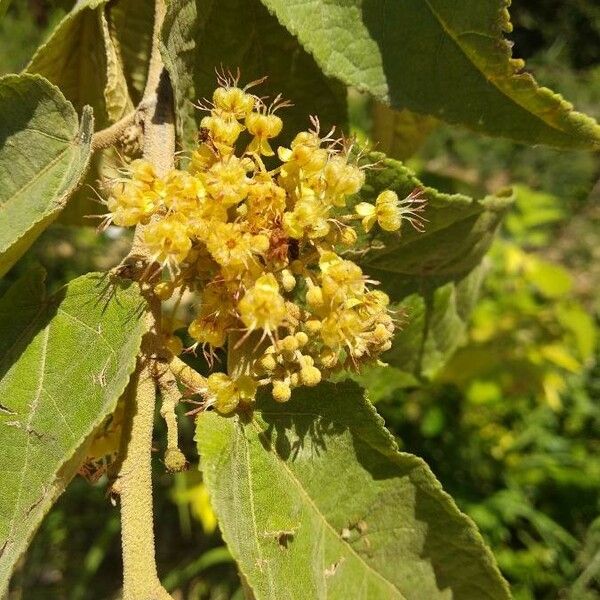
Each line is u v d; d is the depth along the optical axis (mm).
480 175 776
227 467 123
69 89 188
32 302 140
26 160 144
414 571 139
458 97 154
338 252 172
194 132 164
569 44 967
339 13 153
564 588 459
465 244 201
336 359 131
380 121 249
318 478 137
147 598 118
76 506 516
